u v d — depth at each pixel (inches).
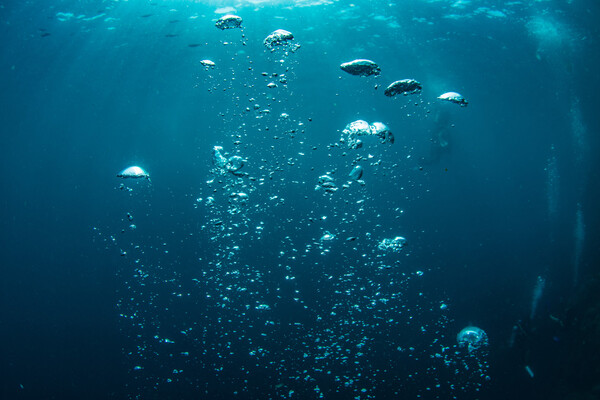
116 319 604.7
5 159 1528.1
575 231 591.8
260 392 336.2
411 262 701.9
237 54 642.8
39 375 460.8
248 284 547.5
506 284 562.3
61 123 1189.7
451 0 462.3
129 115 1170.6
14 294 836.0
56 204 1782.7
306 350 392.8
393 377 339.3
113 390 393.7
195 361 398.3
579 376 279.6
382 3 471.5
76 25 498.6
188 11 472.4
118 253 870.4
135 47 597.6
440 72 809.5
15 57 605.6
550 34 575.8
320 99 1035.3
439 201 1509.6
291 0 458.6
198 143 1641.2
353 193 592.1
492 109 1225.4
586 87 838.5
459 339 367.2
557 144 1801.2
